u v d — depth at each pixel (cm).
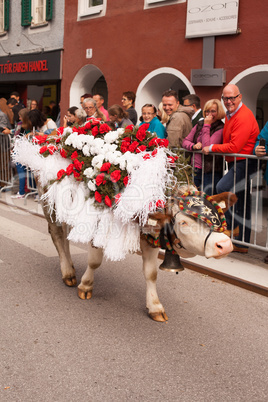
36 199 911
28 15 1480
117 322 409
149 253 405
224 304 457
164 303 455
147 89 1116
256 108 1010
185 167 372
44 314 420
